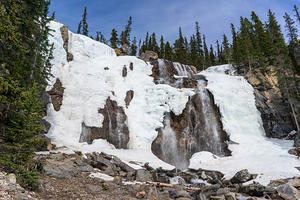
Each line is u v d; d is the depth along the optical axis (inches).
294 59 1403.8
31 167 379.6
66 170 416.8
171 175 648.4
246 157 808.9
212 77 1333.7
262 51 1620.3
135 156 780.0
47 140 615.2
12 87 313.3
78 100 957.2
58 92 941.2
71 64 1109.1
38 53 800.3
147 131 960.3
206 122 1015.0
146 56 1619.1
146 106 1066.1
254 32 1984.5
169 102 1047.6
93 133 870.4
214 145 950.4
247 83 1244.5
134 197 353.1
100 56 1285.7
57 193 305.1
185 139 956.6
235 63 1779.0
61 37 1147.3
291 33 1702.8
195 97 1073.5
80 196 310.0
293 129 1058.1
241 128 1005.2
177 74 1437.0
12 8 391.2
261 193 447.8
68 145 724.0
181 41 2393.0
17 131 311.6
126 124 964.0
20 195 239.5
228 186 563.5
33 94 336.5
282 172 585.3
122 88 1103.6
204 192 448.1
